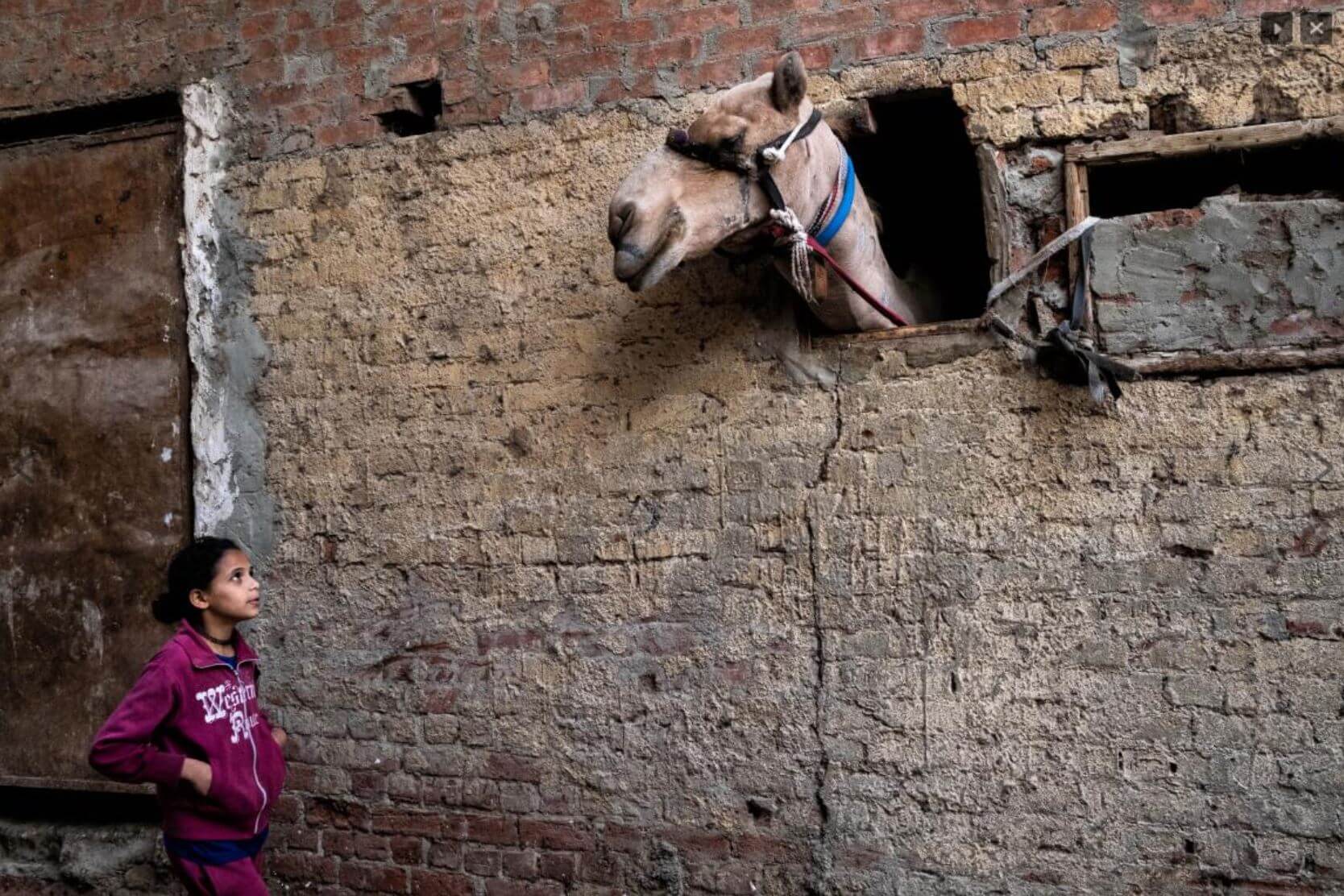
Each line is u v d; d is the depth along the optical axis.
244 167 4.14
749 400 3.48
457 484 3.82
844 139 3.49
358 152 4.00
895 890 3.26
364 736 3.89
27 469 4.39
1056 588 3.14
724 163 2.98
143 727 2.94
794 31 3.48
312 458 4.01
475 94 3.86
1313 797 2.92
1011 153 3.27
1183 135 3.07
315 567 3.98
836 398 3.38
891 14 3.38
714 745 3.47
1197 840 3.00
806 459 3.40
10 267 4.47
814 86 3.45
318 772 3.94
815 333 3.45
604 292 3.67
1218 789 2.99
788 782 3.38
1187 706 3.02
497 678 3.74
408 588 3.87
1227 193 3.06
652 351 3.60
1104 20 3.18
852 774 3.32
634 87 3.66
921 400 3.29
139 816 4.30
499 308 3.79
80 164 4.41
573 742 3.63
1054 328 3.18
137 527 4.24
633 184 2.98
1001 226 3.26
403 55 3.96
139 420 4.27
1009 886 3.16
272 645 4.02
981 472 3.23
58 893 4.20
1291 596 2.95
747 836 3.42
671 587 3.54
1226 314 3.03
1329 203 2.95
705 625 3.49
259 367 4.09
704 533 3.50
